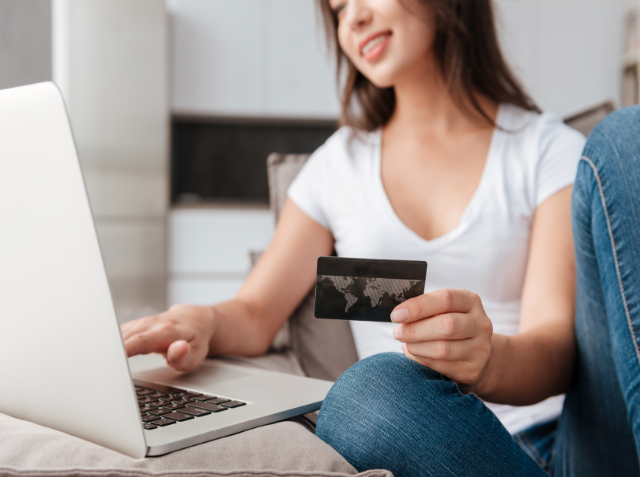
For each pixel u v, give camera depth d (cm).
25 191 42
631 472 64
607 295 54
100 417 42
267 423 50
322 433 49
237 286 311
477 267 86
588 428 66
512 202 88
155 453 40
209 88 315
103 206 299
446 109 98
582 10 317
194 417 49
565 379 67
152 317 74
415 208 94
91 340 41
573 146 91
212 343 81
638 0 312
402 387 47
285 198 115
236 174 361
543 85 318
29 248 43
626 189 51
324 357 97
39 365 45
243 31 315
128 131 299
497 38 100
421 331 48
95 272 40
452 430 44
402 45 91
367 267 49
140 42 297
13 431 43
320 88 323
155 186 302
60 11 291
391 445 44
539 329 67
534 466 47
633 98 311
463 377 50
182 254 308
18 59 133
